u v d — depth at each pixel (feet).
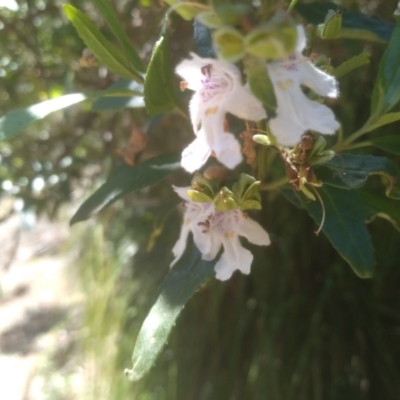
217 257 0.41
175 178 0.99
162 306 0.39
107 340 1.14
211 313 0.96
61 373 1.37
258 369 0.89
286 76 0.29
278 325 0.87
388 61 0.41
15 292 1.96
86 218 0.45
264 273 0.91
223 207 0.36
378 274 0.85
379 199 0.45
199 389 0.97
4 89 0.99
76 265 1.52
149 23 0.83
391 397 0.82
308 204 0.40
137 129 0.55
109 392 1.11
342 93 0.81
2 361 1.56
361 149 0.78
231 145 0.28
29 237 1.74
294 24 0.25
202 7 0.28
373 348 0.86
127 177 0.46
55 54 0.94
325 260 0.90
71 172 0.99
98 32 0.41
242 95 0.29
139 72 0.44
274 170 0.43
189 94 0.58
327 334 0.88
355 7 0.75
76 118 1.04
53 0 0.90
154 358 0.36
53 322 1.66
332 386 0.84
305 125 0.28
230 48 0.25
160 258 1.10
